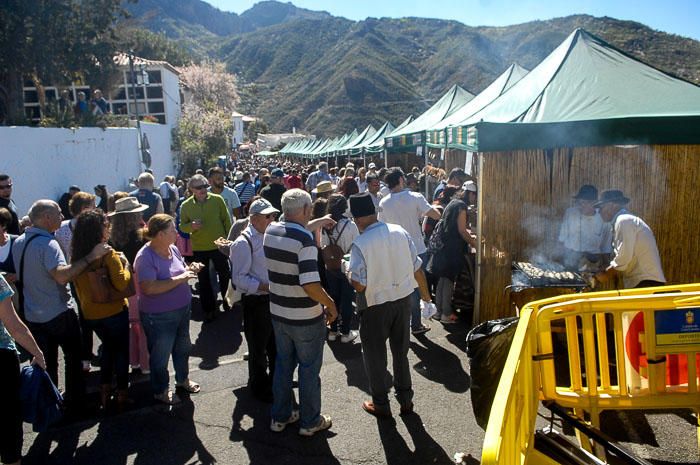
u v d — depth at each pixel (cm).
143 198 784
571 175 588
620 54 644
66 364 445
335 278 595
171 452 388
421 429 406
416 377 499
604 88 588
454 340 590
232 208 827
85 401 455
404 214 598
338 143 3431
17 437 347
